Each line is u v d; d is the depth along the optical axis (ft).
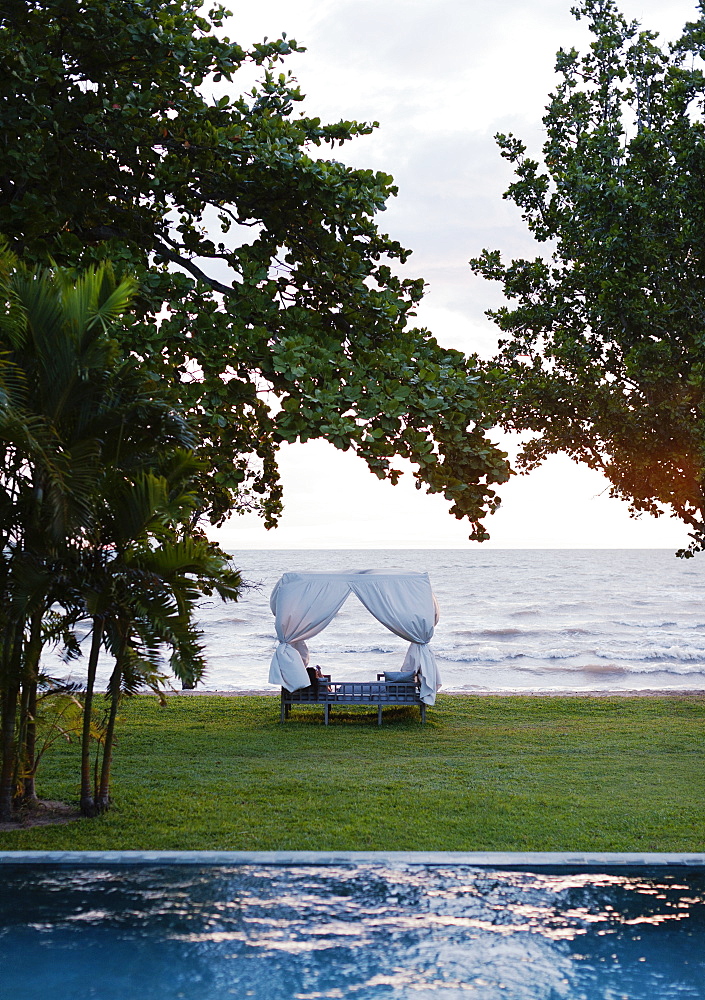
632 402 47.70
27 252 30.81
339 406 28.30
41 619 27.94
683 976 15.21
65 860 20.35
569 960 15.80
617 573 326.24
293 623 51.98
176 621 26.96
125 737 45.47
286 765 38.93
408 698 50.96
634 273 46.96
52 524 24.26
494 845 26.50
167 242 36.52
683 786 34.91
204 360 30.19
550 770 38.06
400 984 14.92
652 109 51.65
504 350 52.95
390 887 18.99
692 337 44.62
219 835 27.25
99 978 15.08
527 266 54.08
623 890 18.89
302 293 36.42
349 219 35.76
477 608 191.83
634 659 108.47
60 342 25.71
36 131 30.91
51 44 33.63
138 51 33.30
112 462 27.53
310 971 15.40
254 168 34.09
